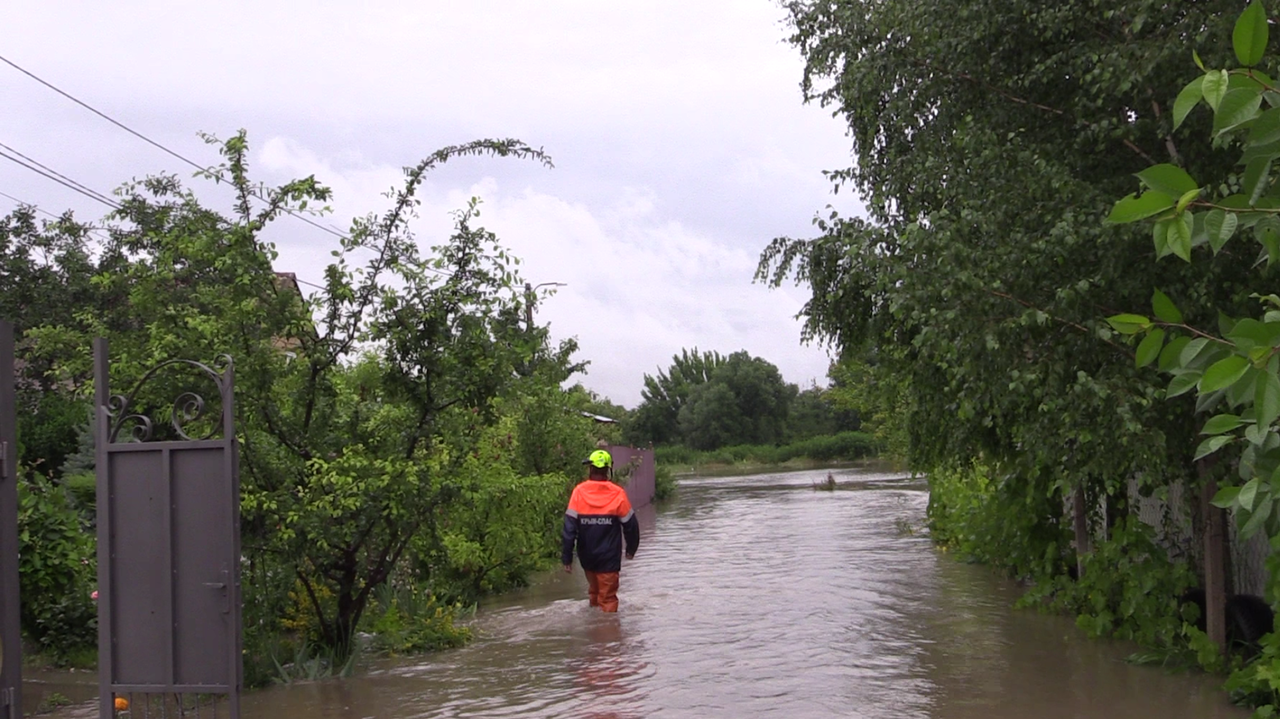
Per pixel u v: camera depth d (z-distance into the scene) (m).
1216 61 6.88
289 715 8.00
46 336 9.54
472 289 10.06
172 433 9.89
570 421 20.58
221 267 8.99
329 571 9.77
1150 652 8.90
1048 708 7.47
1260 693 7.31
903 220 9.66
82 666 9.59
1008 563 13.45
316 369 9.57
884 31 9.01
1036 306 7.59
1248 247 7.13
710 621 11.41
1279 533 4.42
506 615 12.59
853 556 16.92
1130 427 6.89
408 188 9.75
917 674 8.62
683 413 90.88
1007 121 8.60
